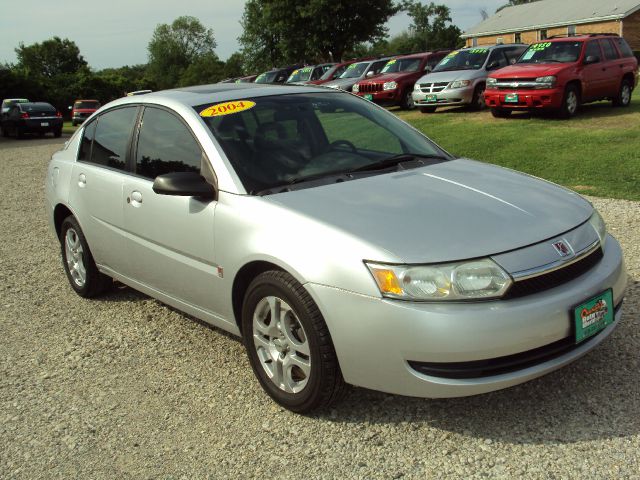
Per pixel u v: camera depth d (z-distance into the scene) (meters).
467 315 2.74
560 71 13.41
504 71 14.38
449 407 3.28
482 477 2.72
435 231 2.96
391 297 2.80
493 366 2.81
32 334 4.70
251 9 46.00
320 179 3.62
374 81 19.83
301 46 41.34
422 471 2.80
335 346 2.97
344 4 39.94
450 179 3.61
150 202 4.05
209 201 3.61
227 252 3.46
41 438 3.32
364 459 2.92
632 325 3.99
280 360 3.33
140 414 3.48
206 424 3.33
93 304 5.22
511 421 3.11
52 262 6.59
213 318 3.83
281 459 2.98
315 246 3.01
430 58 20.20
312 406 3.20
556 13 49.56
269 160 3.70
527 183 3.67
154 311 4.97
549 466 2.75
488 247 2.88
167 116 4.14
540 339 2.82
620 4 44.62
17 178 13.80
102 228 4.66
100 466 3.04
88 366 4.11
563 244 3.03
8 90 53.25
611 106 15.56
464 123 14.65
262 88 4.45
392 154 4.05
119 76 75.38
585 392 3.29
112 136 4.68
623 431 2.94
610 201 7.09
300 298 3.05
